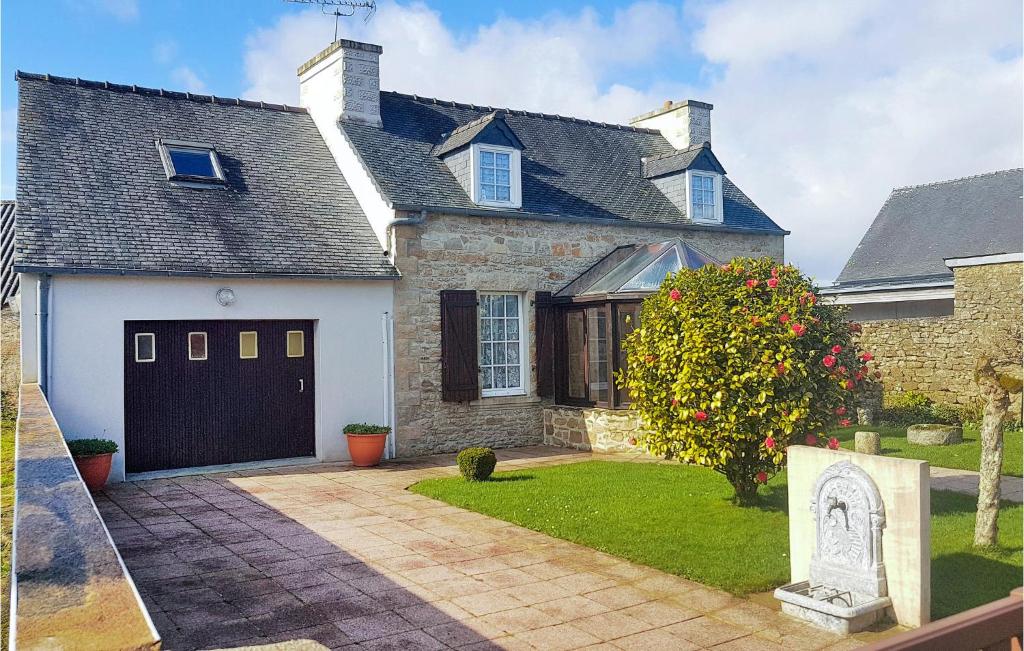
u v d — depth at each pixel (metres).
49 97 13.38
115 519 8.80
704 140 19.45
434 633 5.50
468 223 13.95
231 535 8.10
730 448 8.18
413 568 6.97
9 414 12.52
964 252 21.22
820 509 6.02
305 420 12.87
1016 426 14.30
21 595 2.35
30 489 4.05
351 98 14.89
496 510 9.00
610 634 5.50
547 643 5.34
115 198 11.99
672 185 17.31
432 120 16.20
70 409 10.64
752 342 8.00
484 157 14.34
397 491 10.36
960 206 22.59
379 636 5.45
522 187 15.34
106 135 13.20
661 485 10.26
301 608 5.98
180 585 6.51
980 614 2.46
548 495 9.73
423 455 13.48
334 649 5.23
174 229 11.91
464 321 13.77
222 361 12.16
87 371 10.74
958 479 10.33
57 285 10.57
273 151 14.66
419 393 13.46
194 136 14.09
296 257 12.42
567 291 14.91
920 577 5.48
